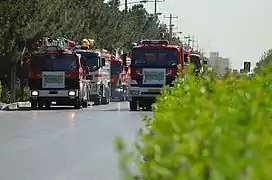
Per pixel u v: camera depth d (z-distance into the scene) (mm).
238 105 11922
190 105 11711
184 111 11164
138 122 66438
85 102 107250
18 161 36969
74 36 143625
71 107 107188
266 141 8258
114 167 34406
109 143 46438
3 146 44906
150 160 10305
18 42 108312
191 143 8477
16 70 116562
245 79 17938
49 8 111250
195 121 9945
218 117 9680
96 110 94875
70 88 99000
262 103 12211
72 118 74500
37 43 107250
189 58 91188
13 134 54094
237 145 7977
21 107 105438
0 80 117375
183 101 15445
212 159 7863
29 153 40844
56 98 98750
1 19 103125
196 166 7891
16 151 41938
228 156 7633
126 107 108562
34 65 99000
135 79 88938
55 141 48188
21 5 104438
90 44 133500
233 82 18641
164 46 88312
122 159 9773
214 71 21703
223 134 8656
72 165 35281
